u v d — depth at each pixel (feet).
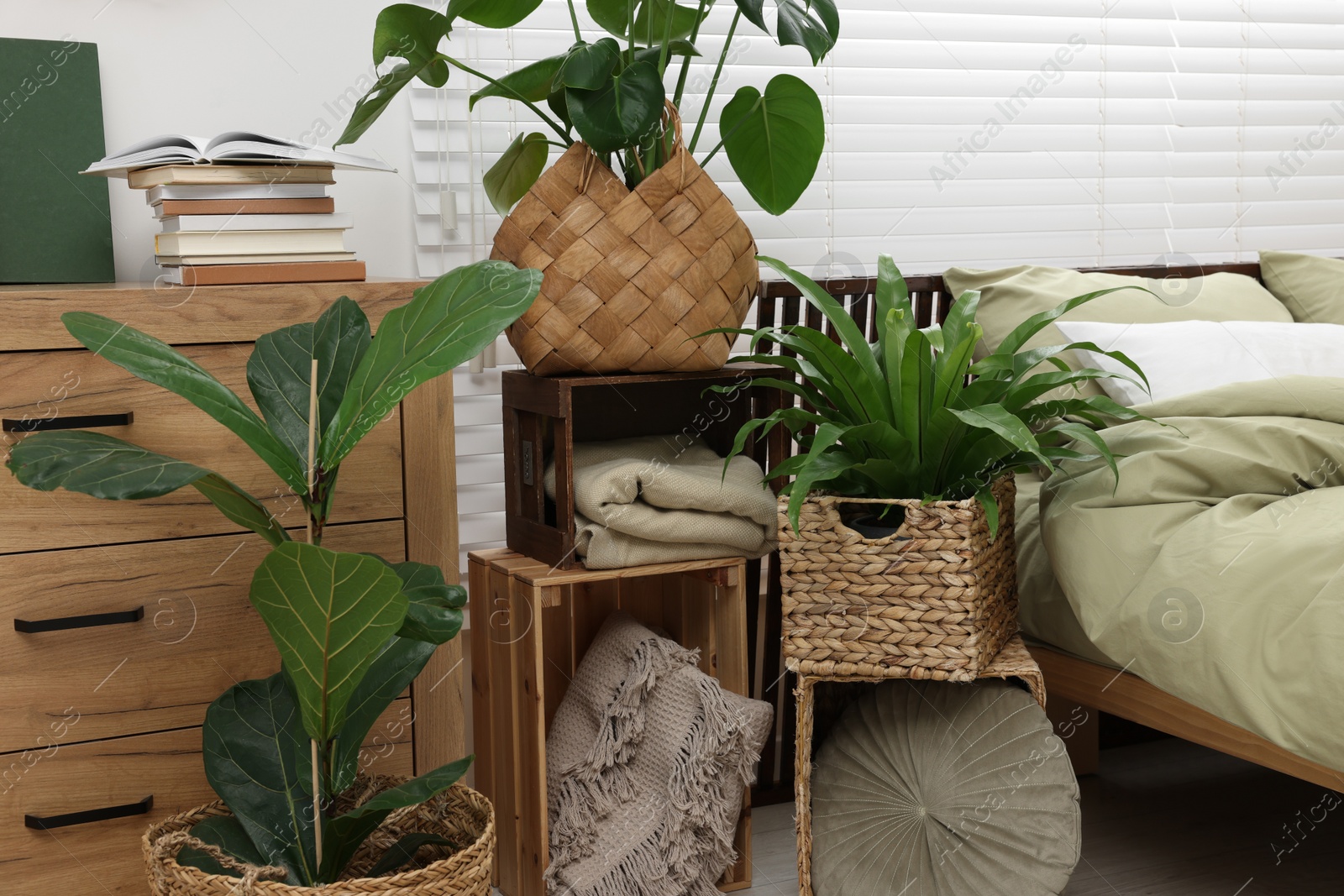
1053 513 5.26
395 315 3.73
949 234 7.18
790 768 6.56
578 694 5.42
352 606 3.38
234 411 3.60
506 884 5.41
